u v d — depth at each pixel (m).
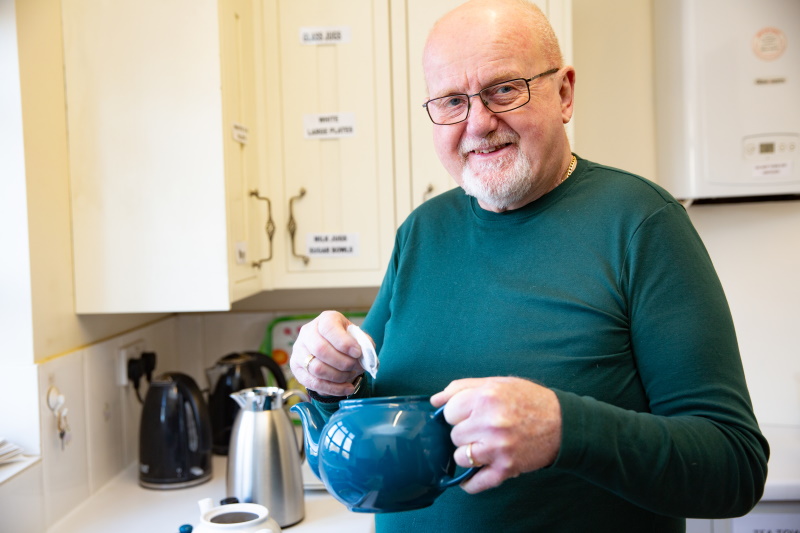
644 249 0.99
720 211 2.11
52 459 1.51
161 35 1.65
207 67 1.65
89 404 1.70
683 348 0.93
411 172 1.95
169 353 2.24
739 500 0.90
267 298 2.35
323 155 1.96
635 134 2.14
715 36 1.92
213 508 1.23
